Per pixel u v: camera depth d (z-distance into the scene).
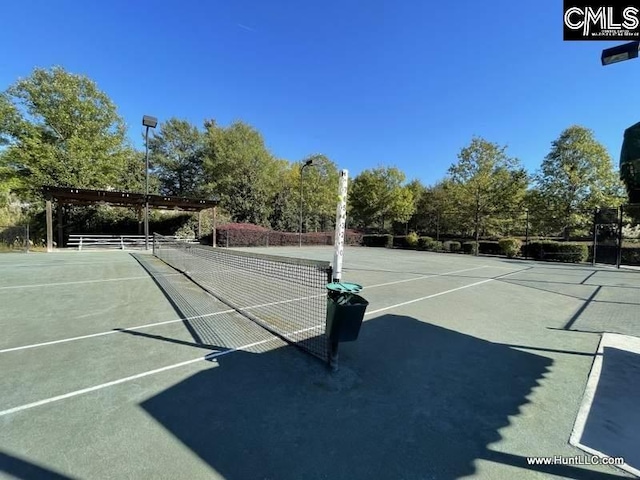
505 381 3.25
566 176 22.86
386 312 5.95
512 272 12.50
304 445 2.21
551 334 4.77
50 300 6.41
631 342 4.41
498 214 26.62
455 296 7.52
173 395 2.85
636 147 2.53
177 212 25.91
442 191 33.75
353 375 3.32
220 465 1.99
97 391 2.89
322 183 36.69
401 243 30.91
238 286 7.87
